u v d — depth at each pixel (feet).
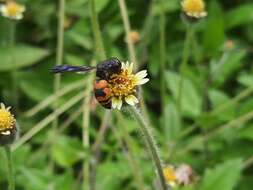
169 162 1.44
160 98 1.70
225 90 1.69
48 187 1.37
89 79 1.53
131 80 0.99
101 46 1.30
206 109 1.57
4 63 1.71
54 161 1.54
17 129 1.11
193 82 1.60
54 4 1.83
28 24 1.84
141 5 1.81
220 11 1.69
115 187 1.42
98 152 1.46
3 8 1.58
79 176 1.44
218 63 1.61
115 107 0.98
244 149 1.50
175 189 1.32
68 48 1.75
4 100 1.72
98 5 1.43
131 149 1.39
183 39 1.76
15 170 1.46
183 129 1.60
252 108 1.51
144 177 1.44
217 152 1.50
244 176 1.49
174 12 1.75
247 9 1.75
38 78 1.73
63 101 1.65
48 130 1.63
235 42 1.76
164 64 1.62
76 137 1.58
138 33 1.72
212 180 1.35
